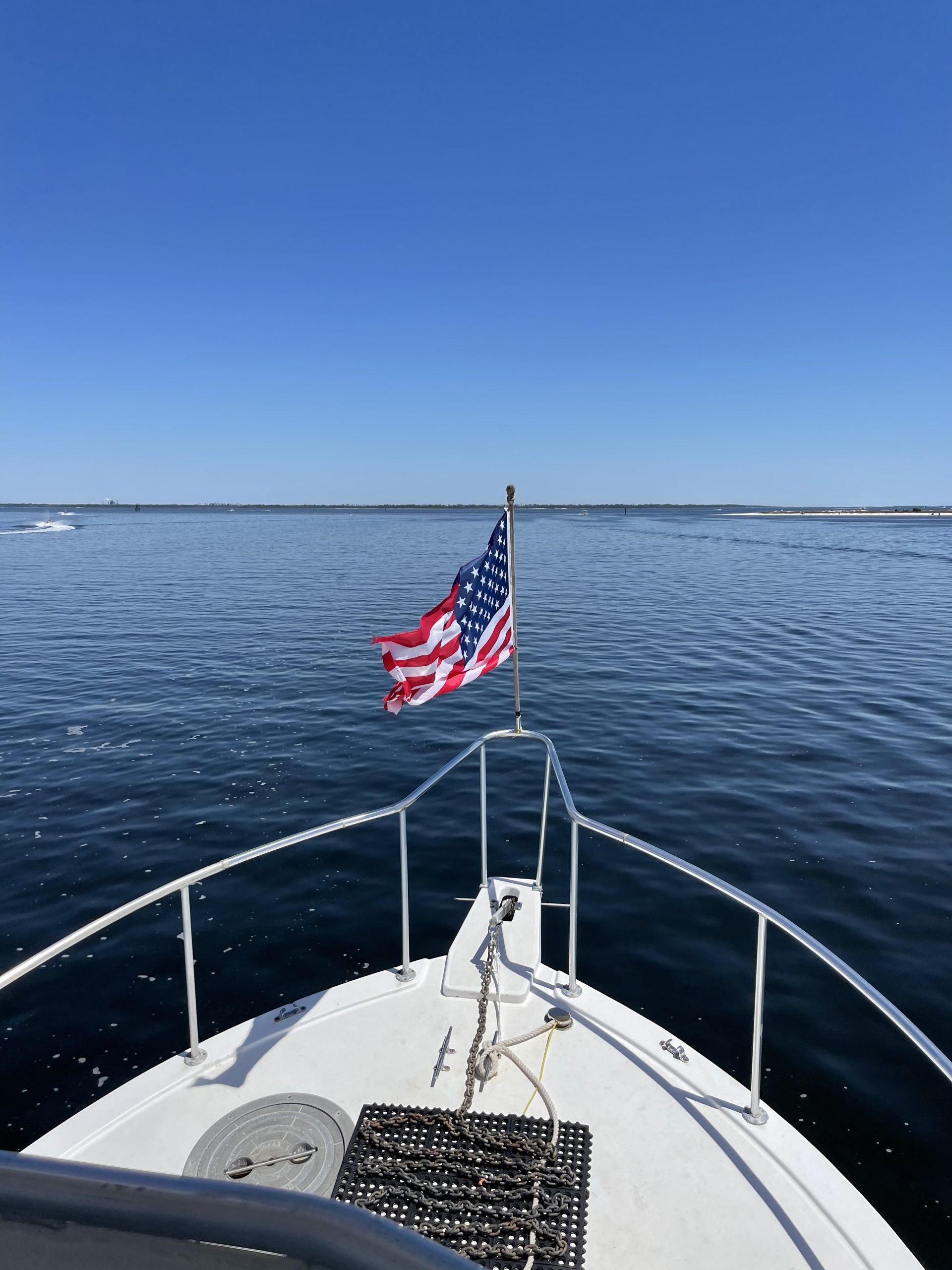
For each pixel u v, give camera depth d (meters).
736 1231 3.02
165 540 84.50
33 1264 0.88
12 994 6.27
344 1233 0.82
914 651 21.30
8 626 25.77
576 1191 3.06
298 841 4.03
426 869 8.38
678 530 112.44
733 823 9.46
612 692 16.53
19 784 10.89
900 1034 5.75
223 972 6.55
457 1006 4.29
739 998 6.18
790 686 16.98
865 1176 4.53
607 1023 4.12
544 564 54.28
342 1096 3.67
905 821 9.46
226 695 16.19
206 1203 0.87
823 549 71.38
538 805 10.15
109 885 8.03
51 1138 3.42
